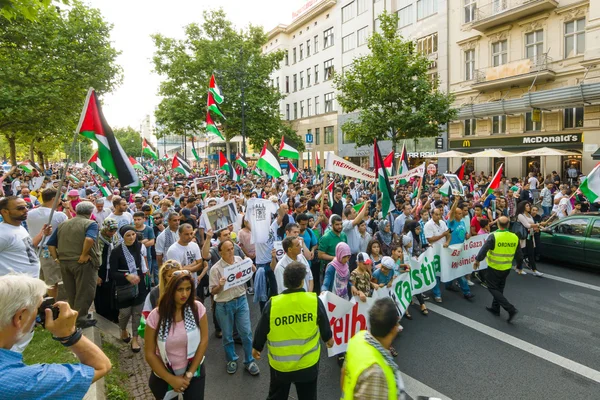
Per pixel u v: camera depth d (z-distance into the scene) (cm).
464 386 450
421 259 681
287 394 353
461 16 2616
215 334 605
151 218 853
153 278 727
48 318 199
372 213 1147
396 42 2016
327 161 790
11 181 1598
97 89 2062
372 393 234
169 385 321
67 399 182
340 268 546
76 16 2005
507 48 2356
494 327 613
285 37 4719
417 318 656
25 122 1752
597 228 862
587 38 1942
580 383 453
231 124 2955
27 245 442
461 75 2639
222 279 467
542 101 2020
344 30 3772
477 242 791
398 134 2180
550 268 944
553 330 597
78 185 1485
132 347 527
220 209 616
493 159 2511
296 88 4616
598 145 1959
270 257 673
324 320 349
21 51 1706
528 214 900
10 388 167
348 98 2147
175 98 2962
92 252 518
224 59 2869
